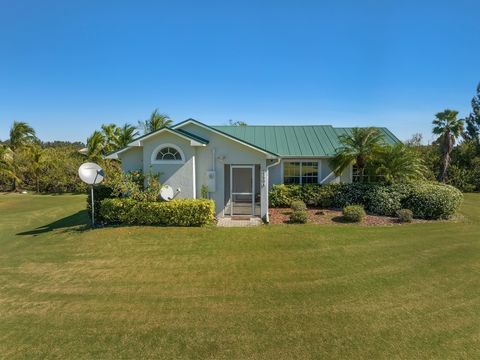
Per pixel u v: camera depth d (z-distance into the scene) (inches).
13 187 1358.3
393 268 371.2
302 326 248.5
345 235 508.4
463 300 291.0
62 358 213.2
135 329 247.8
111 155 654.5
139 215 559.2
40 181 1318.9
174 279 345.7
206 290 317.1
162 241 480.7
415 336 233.3
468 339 229.0
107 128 1305.4
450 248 445.4
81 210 821.2
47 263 406.0
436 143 1082.7
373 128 732.0
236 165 642.2
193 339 233.0
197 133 628.7
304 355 212.7
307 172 813.9
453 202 626.2
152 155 609.3
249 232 524.7
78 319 264.7
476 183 1151.0
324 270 366.0
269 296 301.9
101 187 616.1
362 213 602.5
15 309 284.5
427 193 633.0
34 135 1605.6
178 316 267.0
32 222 690.8
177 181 609.3
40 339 235.9
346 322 253.8
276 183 808.3
